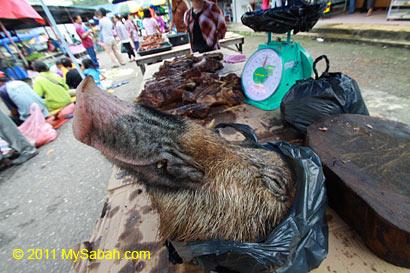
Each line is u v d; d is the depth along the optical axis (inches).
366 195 31.6
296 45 68.1
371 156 37.6
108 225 47.7
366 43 219.5
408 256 28.9
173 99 89.1
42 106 174.9
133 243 42.8
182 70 119.7
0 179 128.5
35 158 142.9
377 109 111.3
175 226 33.8
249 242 30.8
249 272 29.1
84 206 100.4
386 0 302.5
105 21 309.3
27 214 100.9
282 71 67.8
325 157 39.4
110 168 122.7
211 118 76.2
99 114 28.1
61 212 99.0
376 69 157.6
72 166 129.6
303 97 56.7
